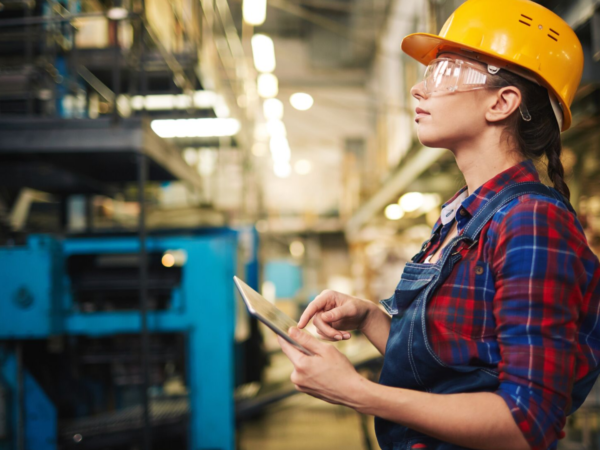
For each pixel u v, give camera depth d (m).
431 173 7.71
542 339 0.78
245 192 6.99
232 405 3.38
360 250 15.86
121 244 3.29
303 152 21.19
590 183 3.97
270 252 21.20
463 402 0.79
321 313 1.19
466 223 0.96
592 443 3.56
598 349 0.90
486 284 0.88
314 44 18.62
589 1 2.60
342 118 20.27
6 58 4.03
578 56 1.03
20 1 3.65
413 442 0.93
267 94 11.36
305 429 5.07
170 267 3.51
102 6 4.60
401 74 12.53
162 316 3.35
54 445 3.13
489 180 0.95
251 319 5.69
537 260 0.80
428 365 0.90
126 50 4.03
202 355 3.37
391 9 14.12
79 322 3.28
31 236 3.19
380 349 1.20
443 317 0.90
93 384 3.71
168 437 3.39
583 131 3.97
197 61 4.41
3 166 4.04
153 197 5.97
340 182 19.88
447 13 5.63
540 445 0.76
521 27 0.98
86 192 4.92
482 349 0.87
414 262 1.09
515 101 0.96
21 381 3.12
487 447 0.77
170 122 5.22
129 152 3.28
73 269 3.40
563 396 0.78
